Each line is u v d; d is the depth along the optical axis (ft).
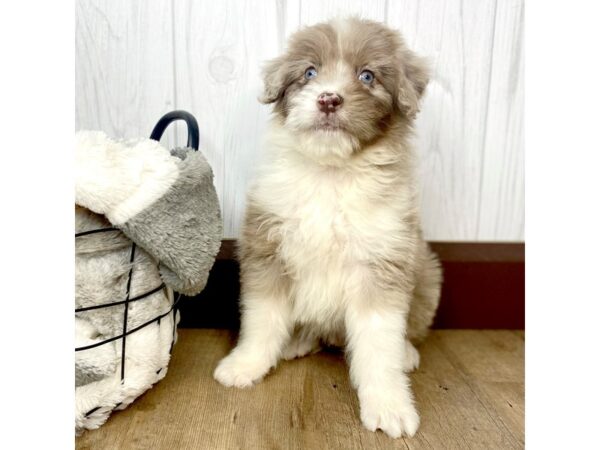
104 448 1.07
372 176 1.28
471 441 1.13
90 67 1.58
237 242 1.60
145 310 1.15
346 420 1.20
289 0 1.58
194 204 1.15
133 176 1.04
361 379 1.24
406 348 1.48
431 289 1.54
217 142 1.66
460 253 1.76
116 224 1.05
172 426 1.15
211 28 1.59
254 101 1.64
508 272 1.75
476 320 1.78
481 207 1.76
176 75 1.61
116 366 1.11
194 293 1.22
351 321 1.30
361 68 1.26
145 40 1.58
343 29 1.29
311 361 1.51
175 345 1.56
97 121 1.62
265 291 1.37
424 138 1.70
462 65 1.65
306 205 1.29
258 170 1.41
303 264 1.31
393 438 1.13
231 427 1.15
